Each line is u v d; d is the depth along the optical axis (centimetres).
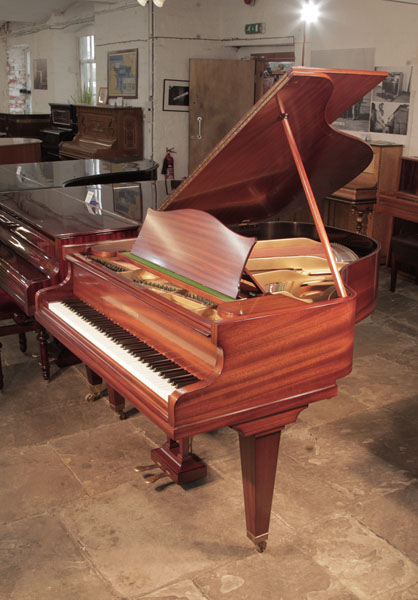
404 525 255
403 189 614
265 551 238
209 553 238
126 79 1010
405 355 440
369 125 676
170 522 256
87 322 272
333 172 314
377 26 656
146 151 996
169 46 943
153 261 272
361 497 274
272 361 209
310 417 347
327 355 223
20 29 1462
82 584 221
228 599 214
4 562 231
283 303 222
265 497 230
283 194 320
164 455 286
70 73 1346
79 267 298
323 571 228
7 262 370
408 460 305
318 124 253
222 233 239
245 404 207
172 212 269
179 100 971
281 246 369
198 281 243
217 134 984
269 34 871
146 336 245
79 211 386
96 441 318
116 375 227
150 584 221
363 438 325
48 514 260
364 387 386
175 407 192
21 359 416
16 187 481
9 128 1208
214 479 287
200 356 212
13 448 310
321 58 755
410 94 622
